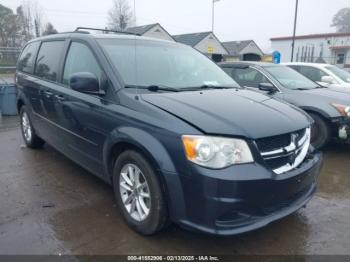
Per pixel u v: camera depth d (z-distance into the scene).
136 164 3.08
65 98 4.10
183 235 3.20
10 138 6.75
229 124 2.78
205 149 2.62
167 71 3.91
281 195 2.80
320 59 35.62
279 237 3.22
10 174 4.70
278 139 2.91
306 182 3.09
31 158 5.39
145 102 3.13
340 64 35.00
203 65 4.44
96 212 3.63
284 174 2.82
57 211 3.65
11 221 3.43
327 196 4.15
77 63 4.10
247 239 3.18
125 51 3.88
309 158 3.27
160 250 2.98
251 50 52.62
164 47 4.33
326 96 5.75
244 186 2.59
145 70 3.74
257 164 2.71
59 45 4.68
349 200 4.04
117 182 3.38
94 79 3.45
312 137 5.78
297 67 9.20
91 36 4.06
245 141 2.71
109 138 3.34
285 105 3.61
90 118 3.63
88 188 4.24
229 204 2.59
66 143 4.32
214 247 3.04
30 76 5.33
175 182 2.72
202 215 2.65
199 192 2.62
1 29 35.81
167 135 2.79
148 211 3.05
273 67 6.76
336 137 5.63
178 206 2.76
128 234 3.22
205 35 44.88
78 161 4.17
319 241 3.16
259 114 3.07
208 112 2.95
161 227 3.00
